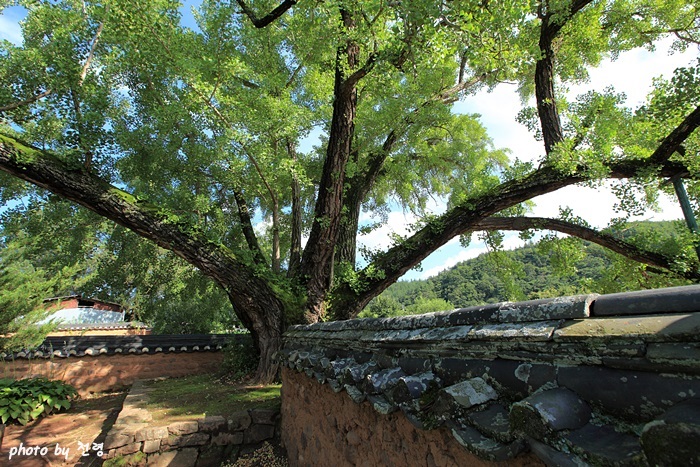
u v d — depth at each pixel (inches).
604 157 201.8
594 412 32.8
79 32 225.0
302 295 251.3
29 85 209.3
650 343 28.8
